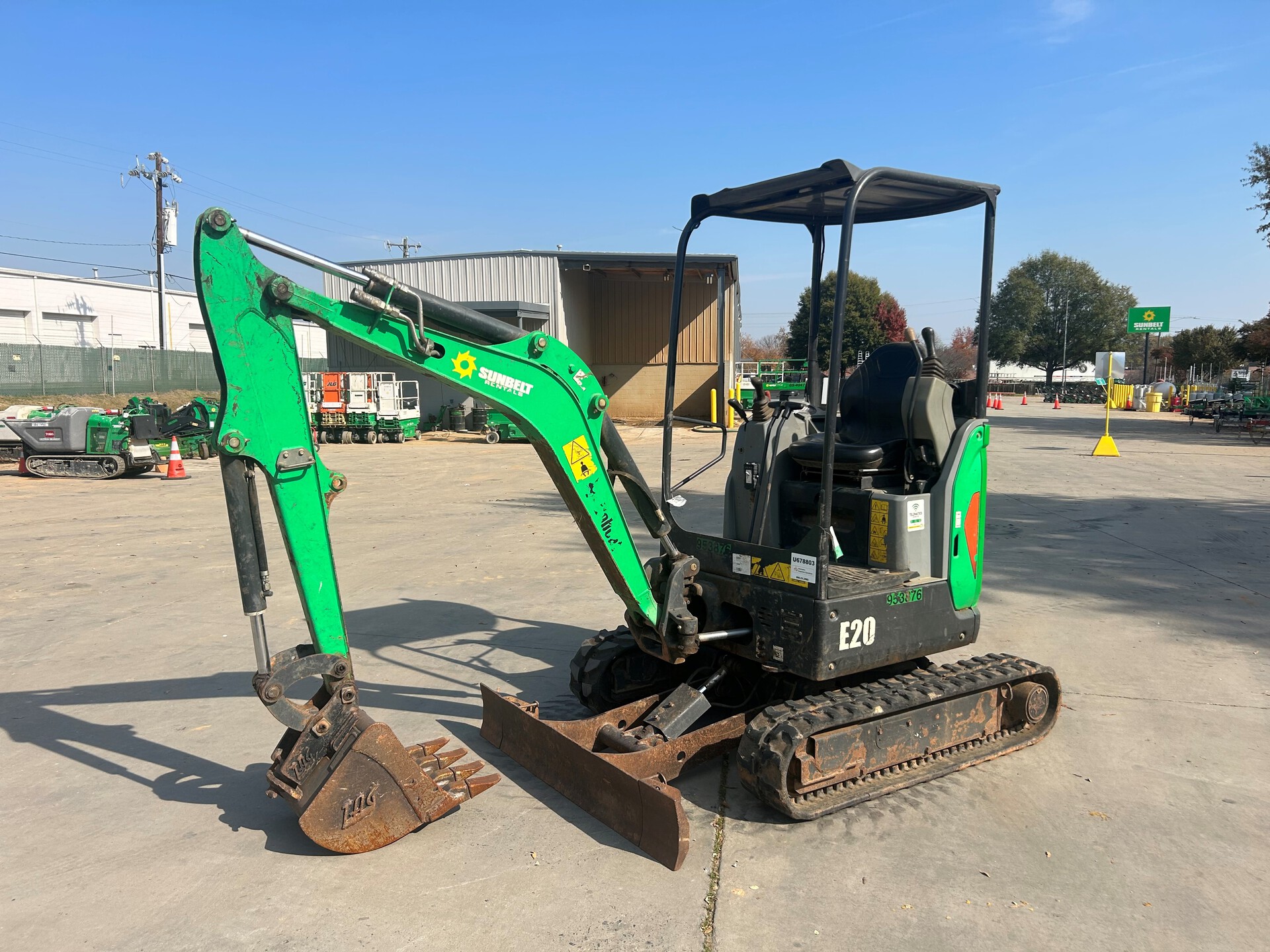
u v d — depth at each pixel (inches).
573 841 141.9
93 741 183.2
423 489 560.7
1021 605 281.4
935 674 172.4
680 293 183.2
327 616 132.8
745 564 162.2
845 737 149.3
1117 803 155.8
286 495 127.3
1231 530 408.5
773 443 186.4
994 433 1062.4
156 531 415.5
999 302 2947.8
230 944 116.3
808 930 118.3
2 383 1315.2
